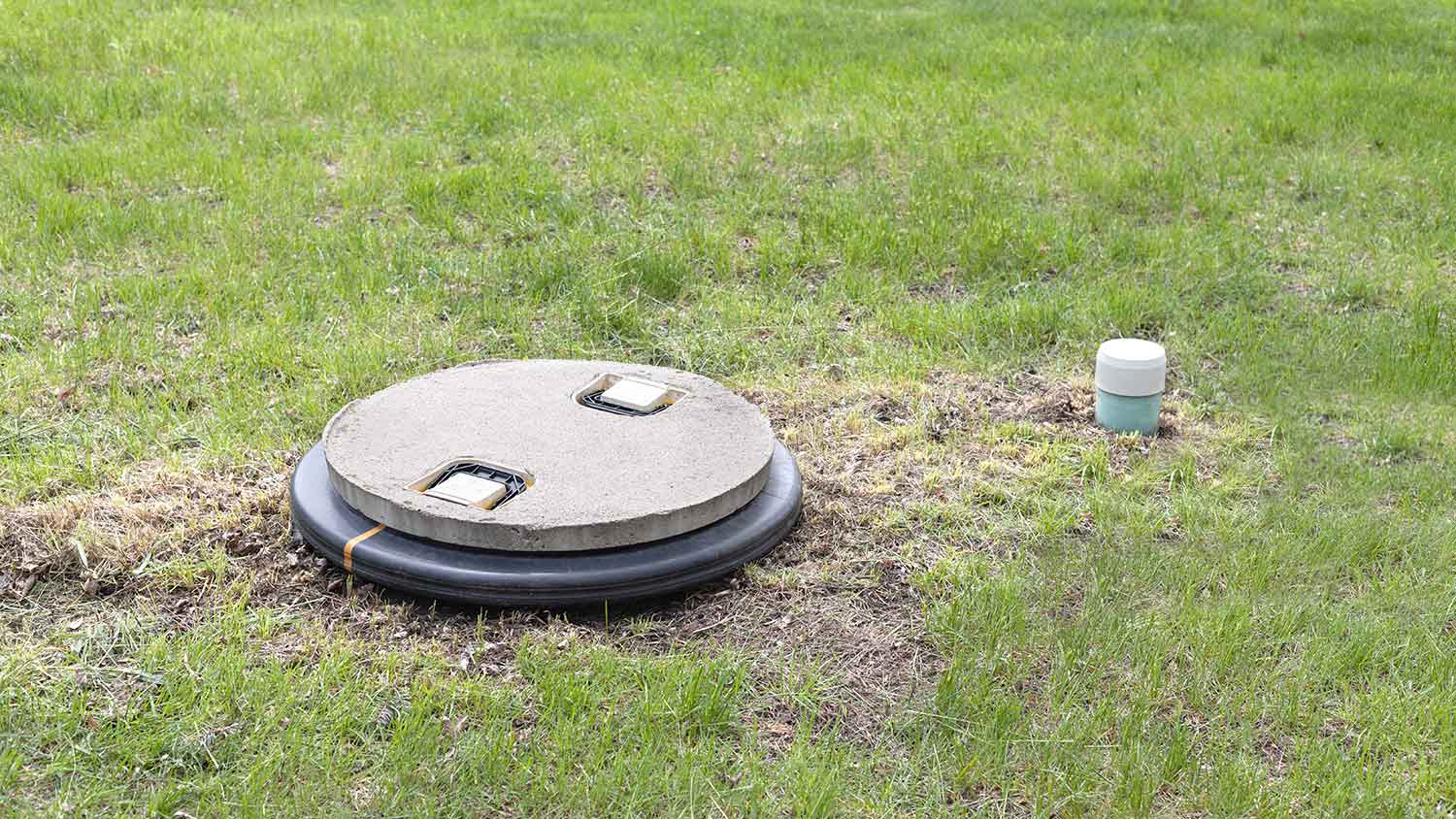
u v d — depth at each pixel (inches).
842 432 212.5
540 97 423.5
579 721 138.6
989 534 181.2
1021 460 204.5
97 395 214.7
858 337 253.4
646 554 159.8
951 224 316.2
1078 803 128.5
